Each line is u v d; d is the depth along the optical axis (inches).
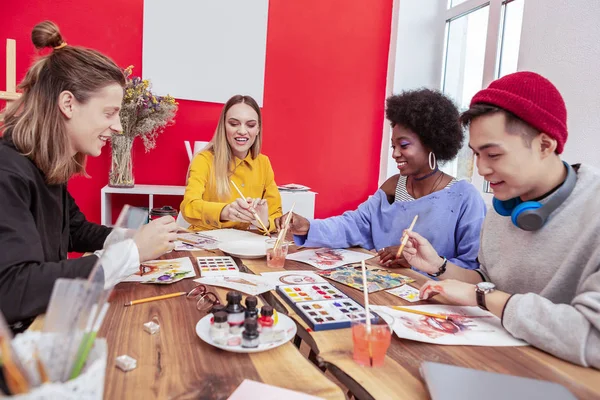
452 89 124.9
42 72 37.0
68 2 102.0
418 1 127.4
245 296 37.2
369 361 26.3
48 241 40.1
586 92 73.7
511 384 22.5
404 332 31.0
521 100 32.0
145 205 112.7
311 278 43.6
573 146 76.3
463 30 120.1
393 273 48.2
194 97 113.8
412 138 59.2
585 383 25.2
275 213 87.3
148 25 107.9
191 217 72.1
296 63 123.0
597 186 34.8
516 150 33.0
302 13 121.9
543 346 29.0
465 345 29.8
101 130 39.6
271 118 122.6
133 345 27.1
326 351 28.1
